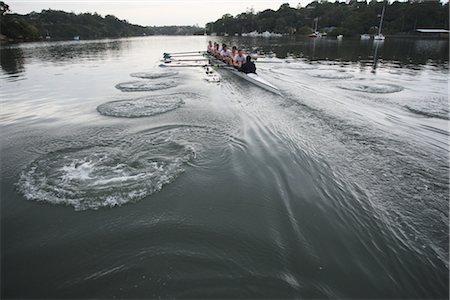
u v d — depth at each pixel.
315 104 9.56
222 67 18.28
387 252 3.34
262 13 123.56
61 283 2.96
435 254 3.30
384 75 15.73
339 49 36.22
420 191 4.56
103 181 4.79
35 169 5.24
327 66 19.86
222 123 7.55
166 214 4.01
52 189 4.59
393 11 77.44
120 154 5.76
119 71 18.14
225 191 4.55
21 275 3.08
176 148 6.01
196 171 5.14
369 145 6.28
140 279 2.97
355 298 2.78
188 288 2.86
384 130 7.19
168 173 5.04
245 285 2.90
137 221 3.87
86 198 4.36
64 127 7.43
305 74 16.09
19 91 11.94
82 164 5.36
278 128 7.26
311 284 2.92
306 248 3.40
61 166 5.31
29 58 26.97
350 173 5.09
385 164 5.43
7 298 2.81
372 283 2.94
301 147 6.13
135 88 12.41
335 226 3.77
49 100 10.36
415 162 5.51
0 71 18.08
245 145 6.20
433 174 5.08
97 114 8.52
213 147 6.07
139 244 3.46
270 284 2.91
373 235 3.61
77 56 29.77
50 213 4.05
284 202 4.29
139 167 5.24
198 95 10.95
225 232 3.66
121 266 3.14
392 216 3.96
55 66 20.81
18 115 8.59
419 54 28.25
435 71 17.17
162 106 9.21
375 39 59.16
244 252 3.33
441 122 7.80
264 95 10.93
